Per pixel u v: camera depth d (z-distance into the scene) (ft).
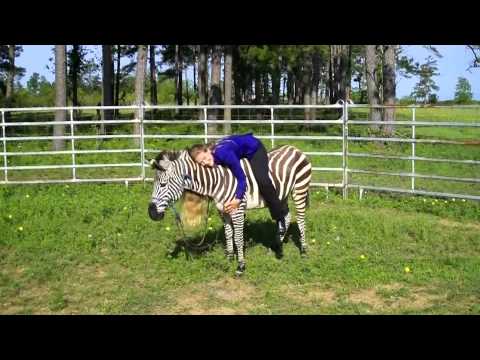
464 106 30.76
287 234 26.09
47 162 46.21
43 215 29.40
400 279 20.13
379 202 33.17
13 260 22.70
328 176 41.16
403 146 53.52
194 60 140.36
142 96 58.85
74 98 106.32
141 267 21.75
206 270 21.12
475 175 41.19
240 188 19.76
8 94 109.09
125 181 38.65
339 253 23.21
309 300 18.43
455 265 21.56
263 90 160.56
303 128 84.28
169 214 29.14
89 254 23.31
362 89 182.19
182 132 72.08
